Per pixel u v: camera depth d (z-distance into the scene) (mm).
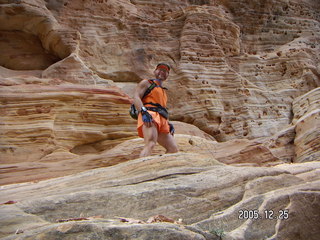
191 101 9797
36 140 6938
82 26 9828
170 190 3463
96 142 7754
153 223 2695
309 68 11602
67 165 6184
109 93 7906
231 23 11367
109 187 3688
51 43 9266
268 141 8977
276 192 3621
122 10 10484
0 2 8789
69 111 7461
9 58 9281
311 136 8430
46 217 3043
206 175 3881
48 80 7941
